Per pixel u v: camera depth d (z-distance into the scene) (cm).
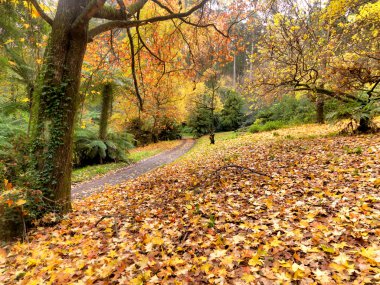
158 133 3203
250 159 890
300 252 299
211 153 1370
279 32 1038
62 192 559
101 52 953
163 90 1952
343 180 496
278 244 315
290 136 1323
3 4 740
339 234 314
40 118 547
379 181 434
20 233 487
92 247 398
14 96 1101
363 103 1041
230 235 370
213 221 413
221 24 901
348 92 1055
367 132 995
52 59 548
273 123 2133
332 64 1016
